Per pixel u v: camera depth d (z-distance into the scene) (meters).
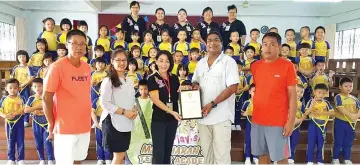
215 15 9.36
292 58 4.58
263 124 2.18
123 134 2.32
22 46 8.77
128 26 4.76
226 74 2.31
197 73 2.43
